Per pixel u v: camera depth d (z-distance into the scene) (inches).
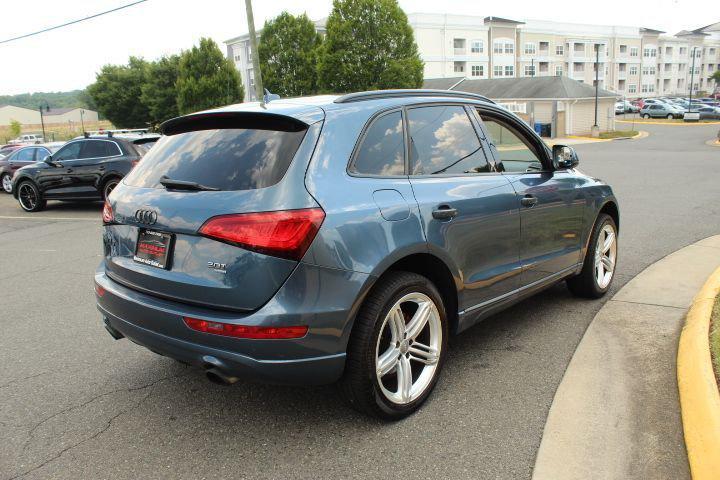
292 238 104.7
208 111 128.3
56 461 115.7
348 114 123.3
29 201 534.3
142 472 111.3
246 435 122.9
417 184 129.3
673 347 156.6
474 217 138.6
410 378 126.9
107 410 136.0
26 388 148.6
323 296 108.0
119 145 497.7
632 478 103.6
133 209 122.0
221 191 111.3
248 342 105.0
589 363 149.9
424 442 117.6
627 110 2699.3
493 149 155.3
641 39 3764.8
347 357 115.7
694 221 342.6
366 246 113.5
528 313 190.4
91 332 190.5
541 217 163.0
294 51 1830.7
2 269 290.0
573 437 116.8
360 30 1369.3
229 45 2753.4
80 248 338.6
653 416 123.1
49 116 4982.8
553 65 3307.1
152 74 2107.5
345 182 115.4
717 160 772.6
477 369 150.0
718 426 107.7
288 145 113.7
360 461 112.0
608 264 205.2
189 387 146.9
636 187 511.2
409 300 125.6
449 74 2790.4
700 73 4434.1
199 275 109.9
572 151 173.3
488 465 109.1
